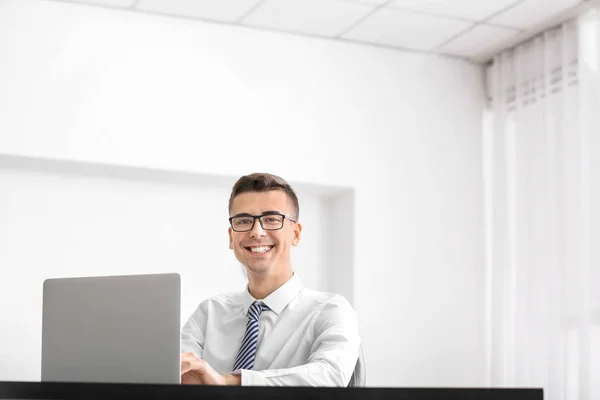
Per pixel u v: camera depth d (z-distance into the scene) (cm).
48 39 478
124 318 204
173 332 200
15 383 171
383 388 162
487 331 572
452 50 569
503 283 551
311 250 560
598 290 478
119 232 507
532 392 166
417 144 567
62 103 477
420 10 496
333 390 162
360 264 542
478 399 164
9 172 487
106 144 484
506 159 558
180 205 525
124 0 484
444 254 566
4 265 479
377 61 563
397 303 550
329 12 501
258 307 262
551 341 508
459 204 575
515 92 556
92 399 167
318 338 249
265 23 522
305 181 532
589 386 477
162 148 497
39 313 483
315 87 543
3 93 465
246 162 517
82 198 502
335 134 545
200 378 209
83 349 208
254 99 525
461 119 582
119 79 492
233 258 532
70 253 494
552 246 516
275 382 218
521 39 546
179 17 511
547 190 521
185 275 519
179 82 507
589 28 491
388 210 554
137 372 202
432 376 554
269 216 254
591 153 483
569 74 509
